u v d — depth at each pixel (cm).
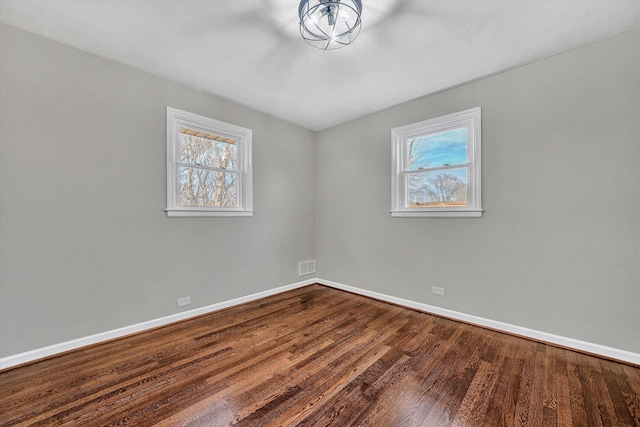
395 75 267
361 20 189
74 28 202
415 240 324
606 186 213
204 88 297
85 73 230
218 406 160
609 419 150
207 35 210
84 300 230
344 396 169
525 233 249
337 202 412
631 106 203
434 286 308
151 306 268
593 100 217
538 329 243
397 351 224
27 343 206
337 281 412
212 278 314
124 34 209
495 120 265
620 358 207
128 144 253
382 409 158
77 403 162
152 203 268
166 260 278
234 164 342
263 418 151
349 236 396
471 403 163
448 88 294
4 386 177
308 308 326
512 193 255
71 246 224
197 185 308
